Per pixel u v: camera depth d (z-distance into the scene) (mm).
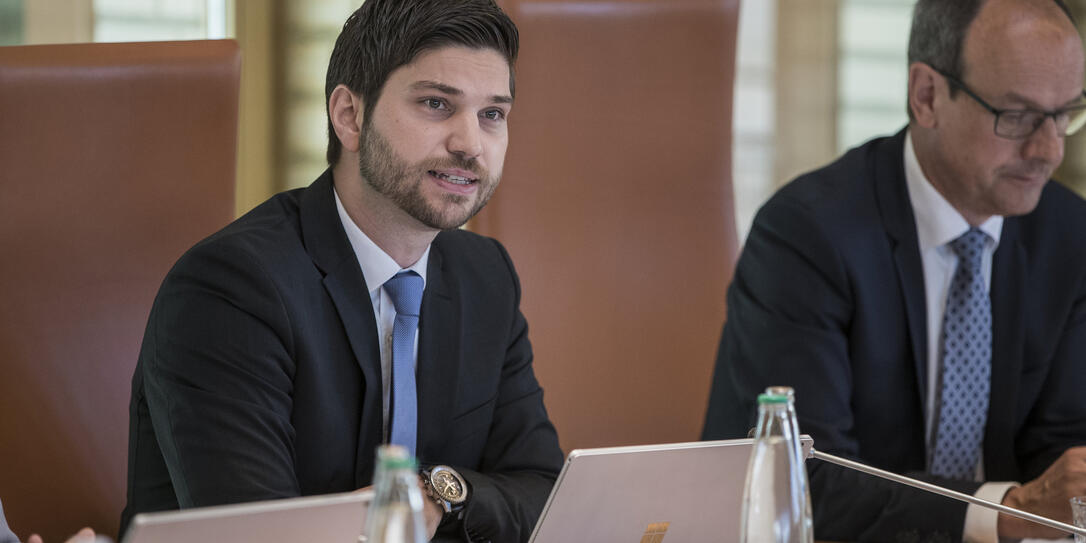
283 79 8141
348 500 2270
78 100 4078
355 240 3777
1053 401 5055
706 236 5469
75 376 4039
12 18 7020
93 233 4082
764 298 5008
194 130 4238
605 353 5262
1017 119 4637
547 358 5148
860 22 9953
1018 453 5125
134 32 7477
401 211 3672
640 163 5348
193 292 3553
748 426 4918
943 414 4934
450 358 3957
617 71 5312
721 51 5504
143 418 3709
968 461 4969
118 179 4125
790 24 9875
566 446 5180
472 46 3590
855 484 4453
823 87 9930
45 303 4008
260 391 3488
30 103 4000
